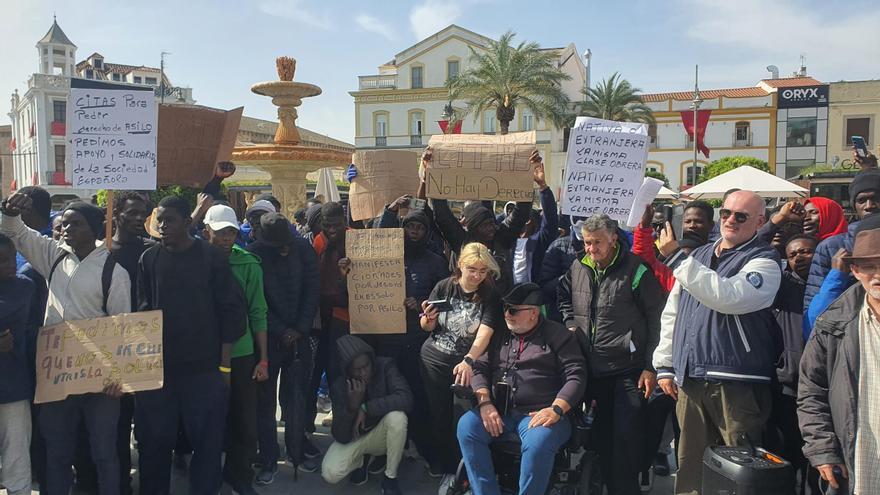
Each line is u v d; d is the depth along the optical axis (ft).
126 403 13.39
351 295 15.06
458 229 16.67
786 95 146.72
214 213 13.83
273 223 14.42
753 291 10.98
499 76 116.57
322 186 36.32
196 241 12.78
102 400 12.14
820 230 16.24
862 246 9.03
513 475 12.94
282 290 14.75
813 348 9.96
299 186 31.60
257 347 14.15
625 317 12.92
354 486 14.88
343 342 14.51
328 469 14.26
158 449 12.71
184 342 12.47
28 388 12.30
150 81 179.42
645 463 13.98
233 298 12.93
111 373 11.93
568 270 14.46
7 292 11.78
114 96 13.15
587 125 14.78
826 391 9.94
